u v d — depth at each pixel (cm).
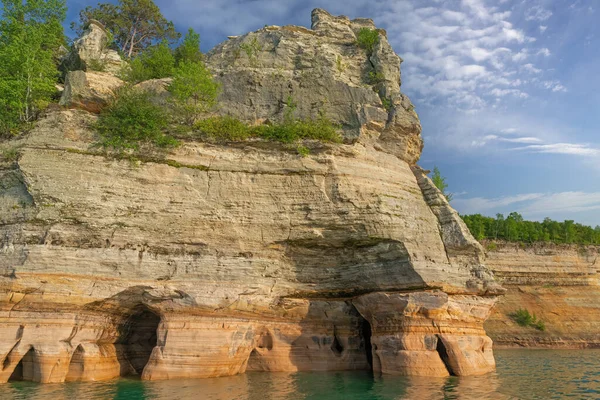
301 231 2453
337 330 2617
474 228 6241
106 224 2205
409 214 2584
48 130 2311
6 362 1969
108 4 4356
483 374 2377
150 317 2536
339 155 2605
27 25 2847
